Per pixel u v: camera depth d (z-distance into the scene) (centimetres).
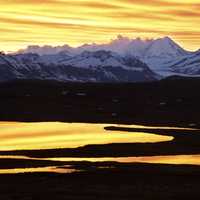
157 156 15600
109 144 17688
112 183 11406
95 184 11244
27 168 13250
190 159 15088
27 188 10750
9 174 12331
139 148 17038
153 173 12625
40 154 15562
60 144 17988
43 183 11281
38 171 12762
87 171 12788
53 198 9862
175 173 12644
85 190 10581
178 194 10281
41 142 18562
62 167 13412
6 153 15725
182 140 19225
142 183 11450
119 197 9944
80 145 17662
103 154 15762
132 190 10612
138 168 13275
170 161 14625
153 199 9844
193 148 17312
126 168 13250
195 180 11869
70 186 10981
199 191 10625
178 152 16425
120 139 19525
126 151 16400
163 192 10456
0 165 13638
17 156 15212
